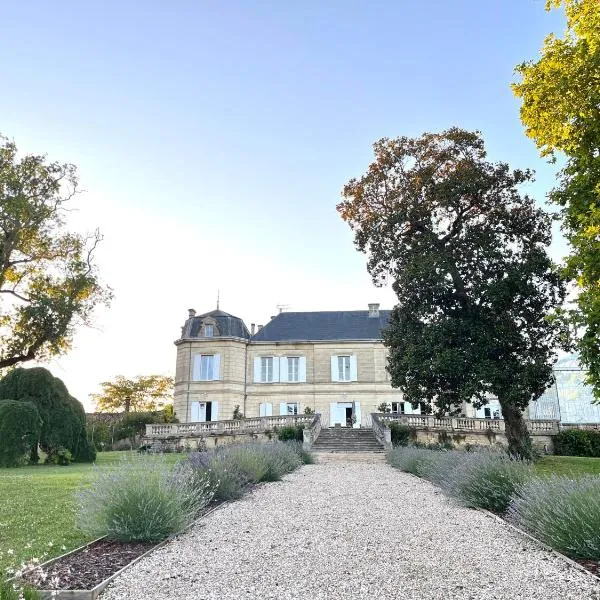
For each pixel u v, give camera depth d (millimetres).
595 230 9969
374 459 20453
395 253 20656
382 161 21422
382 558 5844
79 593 4629
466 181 19219
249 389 35406
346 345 35594
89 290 24891
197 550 6203
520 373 18328
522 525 7246
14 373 23109
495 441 24672
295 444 19797
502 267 19047
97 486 7195
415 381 19797
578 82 10836
